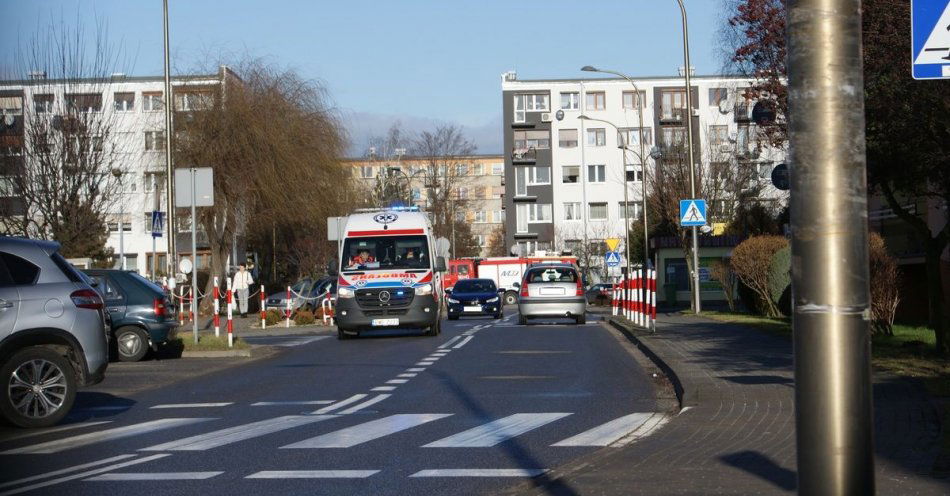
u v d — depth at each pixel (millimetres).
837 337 3096
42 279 11930
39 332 11711
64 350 12047
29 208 32719
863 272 3121
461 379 15719
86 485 7930
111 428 11273
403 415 11750
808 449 3129
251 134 45312
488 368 17438
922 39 6445
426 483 7766
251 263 62656
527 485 7508
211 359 21062
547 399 13086
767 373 14406
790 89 3215
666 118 89688
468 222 121062
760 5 20516
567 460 8688
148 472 8438
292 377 16719
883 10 12664
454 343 23891
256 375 17234
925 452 7984
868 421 3102
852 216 3119
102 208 37031
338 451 9320
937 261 15625
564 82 92438
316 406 12766
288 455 9148
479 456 8945
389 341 25672
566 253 79688
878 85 12891
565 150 92000
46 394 11578
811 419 3121
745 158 55062
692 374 14375
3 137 32219
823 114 3139
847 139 3131
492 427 10680
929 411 9945
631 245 74062
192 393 14695
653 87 91125
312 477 8078
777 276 28328
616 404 12516
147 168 49875
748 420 10305
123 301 20562
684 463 8055
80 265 24109
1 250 11891
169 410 12758
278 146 45562
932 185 16234
